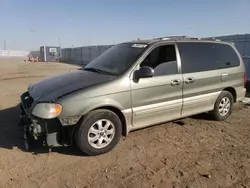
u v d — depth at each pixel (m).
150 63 4.30
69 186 3.06
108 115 3.84
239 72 5.75
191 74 4.80
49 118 3.47
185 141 4.48
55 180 3.18
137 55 4.27
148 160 3.75
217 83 5.29
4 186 3.04
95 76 4.12
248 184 3.13
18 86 11.01
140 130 4.96
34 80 13.57
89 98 3.65
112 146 3.98
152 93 4.27
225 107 5.62
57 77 4.52
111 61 4.55
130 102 4.04
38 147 4.10
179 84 4.60
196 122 5.54
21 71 20.28
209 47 5.26
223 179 3.24
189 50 4.89
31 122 3.67
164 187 3.06
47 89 3.91
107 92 3.79
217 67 5.29
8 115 5.87
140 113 4.18
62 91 3.70
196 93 4.93
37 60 47.44
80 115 3.61
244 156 3.91
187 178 3.26
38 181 3.15
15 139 4.43
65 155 3.86
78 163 3.62
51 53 50.47
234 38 12.60
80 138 3.67
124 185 3.09
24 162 3.62
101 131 3.84
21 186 3.04
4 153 3.88
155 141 4.45
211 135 4.78
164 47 4.55
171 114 4.63
